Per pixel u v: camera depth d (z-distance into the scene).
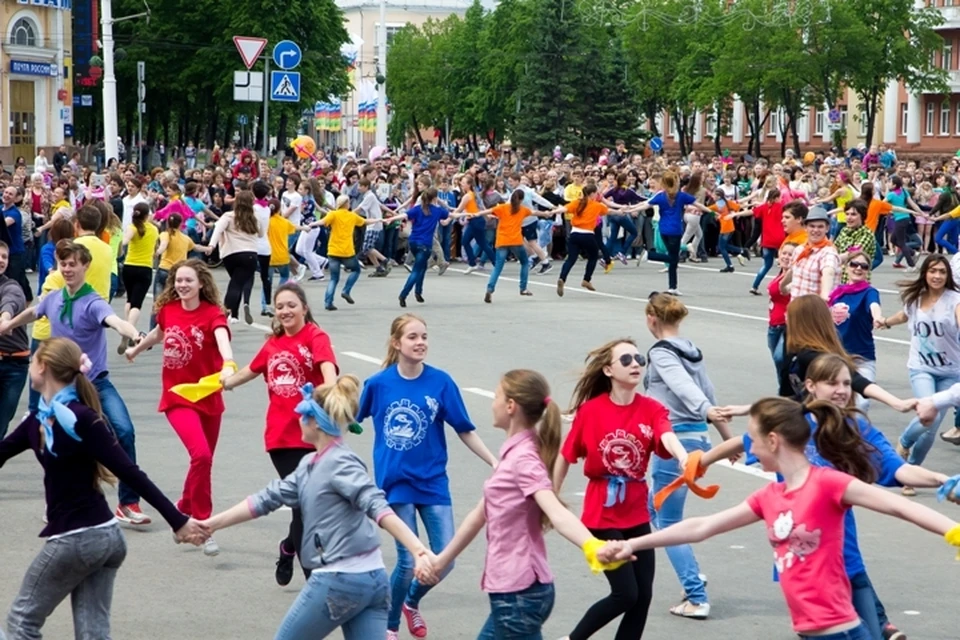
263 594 8.62
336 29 79.38
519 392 6.34
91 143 90.31
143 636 7.79
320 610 6.25
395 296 24.92
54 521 6.57
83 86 78.75
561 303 23.83
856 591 6.86
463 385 15.60
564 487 11.25
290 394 8.52
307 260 28.31
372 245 29.03
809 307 8.38
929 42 72.75
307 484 6.37
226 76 75.81
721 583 8.89
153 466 11.99
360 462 6.37
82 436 6.49
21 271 20.62
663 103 86.19
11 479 11.70
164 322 9.64
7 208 20.52
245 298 20.56
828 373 7.09
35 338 12.24
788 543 5.71
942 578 8.95
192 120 87.38
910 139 87.62
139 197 26.73
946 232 28.89
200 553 9.54
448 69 106.88
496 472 6.36
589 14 79.50
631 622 7.18
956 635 7.84
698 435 8.20
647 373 8.37
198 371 9.64
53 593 6.59
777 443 5.77
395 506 7.69
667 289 25.94
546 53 79.31
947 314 11.20
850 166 53.06
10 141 72.19
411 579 7.67
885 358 18.22
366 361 17.34
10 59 71.62
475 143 105.19
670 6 79.94
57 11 75.19
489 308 23.05
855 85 71.94
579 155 79.62
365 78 111.31
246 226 20.12
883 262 32.84
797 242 14.91
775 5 72.06
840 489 5.65
